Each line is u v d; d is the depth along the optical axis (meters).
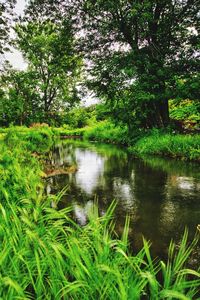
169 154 13.48
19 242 2.58
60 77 40.09
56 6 18.20
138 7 14.94
